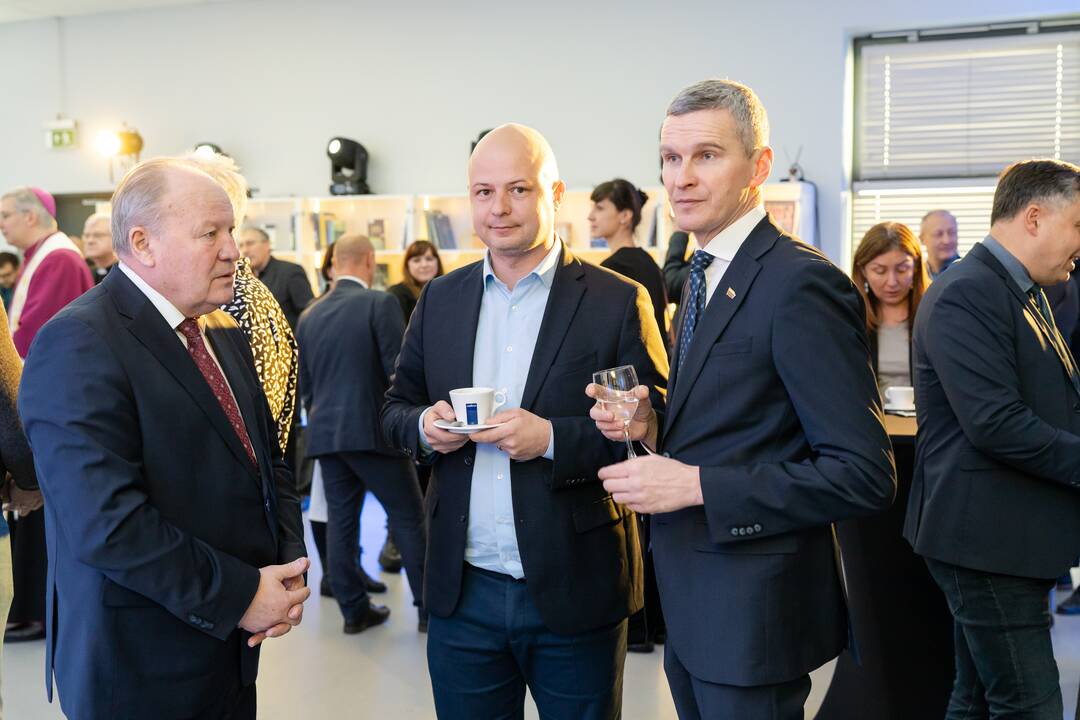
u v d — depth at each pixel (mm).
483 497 1801
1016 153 6301
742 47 6410
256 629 1498
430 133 7047
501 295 1857
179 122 7562
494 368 1835
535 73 6812
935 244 4594
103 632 1422
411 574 3582
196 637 1490
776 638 1479
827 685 3027
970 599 2008
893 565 2506
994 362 1898
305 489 5797
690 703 1653
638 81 6613
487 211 1758
